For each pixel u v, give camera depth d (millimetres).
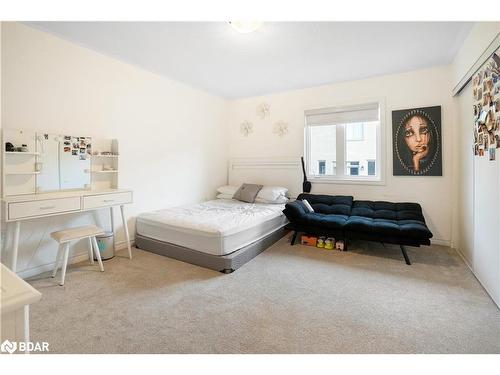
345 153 4078
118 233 3197
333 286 2242
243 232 2844
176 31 2457
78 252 2803
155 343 1511
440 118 3322
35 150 2453
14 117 2326
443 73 3297
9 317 654
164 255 2965
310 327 1668
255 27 2281
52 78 2564
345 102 3943
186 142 4152
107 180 3070
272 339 1550
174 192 3971
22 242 2404
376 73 3582
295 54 2961
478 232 2369
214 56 3029
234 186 4832
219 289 2186
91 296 2057
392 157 3652
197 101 4332
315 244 3355
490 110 2055
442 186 3375
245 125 4906
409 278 2396
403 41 2650
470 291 2146
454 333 1601
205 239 2652
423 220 3047
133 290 2160
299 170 4367
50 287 2201
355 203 3656
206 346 1488
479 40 2215
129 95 3273
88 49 2840
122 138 3219
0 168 2279
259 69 3441
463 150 2947
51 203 2260
